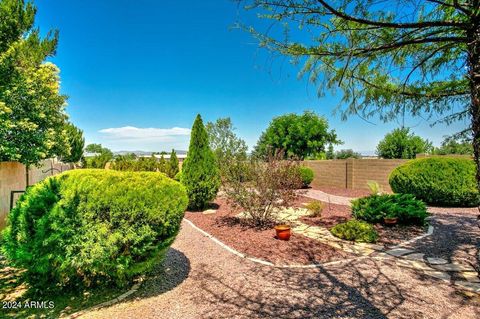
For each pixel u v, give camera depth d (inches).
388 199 274.5
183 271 156.9
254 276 149.7
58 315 110.9
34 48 386.3
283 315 111.3
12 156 266.8
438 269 155.3
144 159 687.7
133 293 129.9
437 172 341.4
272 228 251.3
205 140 337.4
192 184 329.4
